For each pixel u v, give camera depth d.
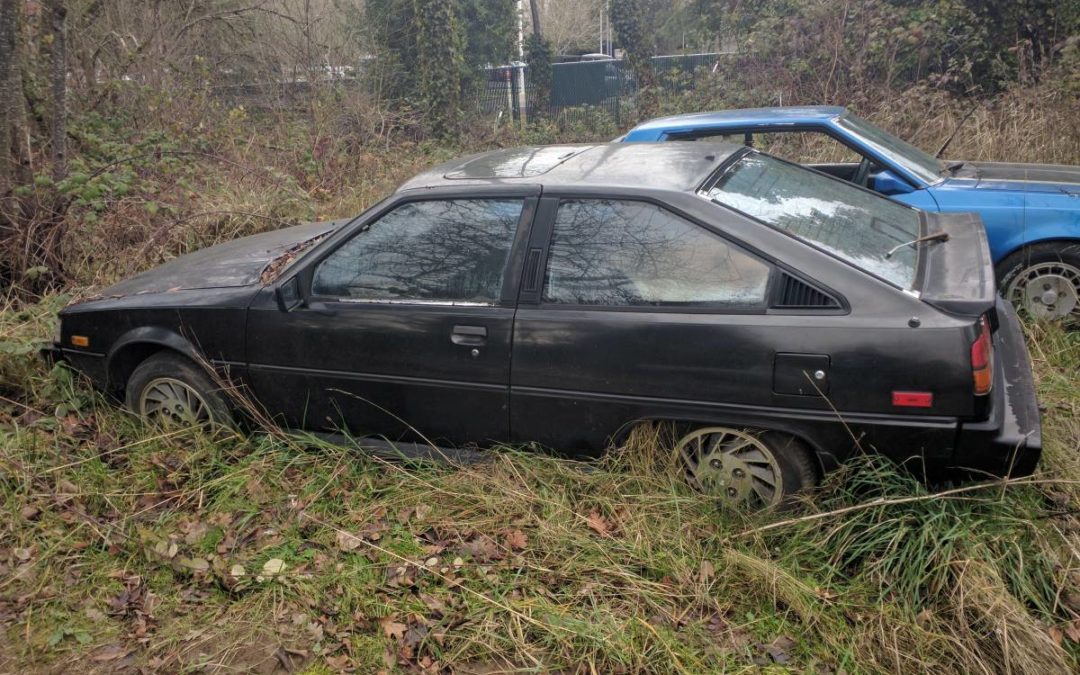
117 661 2.87
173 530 3.52
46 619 3.07
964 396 2.92
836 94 11.16
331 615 3.03
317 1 15.03
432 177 3.82
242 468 3.84
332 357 3.75
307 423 3.95
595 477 3.48
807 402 3.09
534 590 3.06
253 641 2.93
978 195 5.14
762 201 3.49
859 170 5.66
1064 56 10.07
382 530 3.45
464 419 3.65
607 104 16.34
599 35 35.59
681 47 15.91
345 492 3.67
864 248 3.35
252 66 12.72
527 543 3.32
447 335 3.55
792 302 3.12
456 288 3.58
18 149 6.14
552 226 3.46
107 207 6.56
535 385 3.47
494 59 17.36
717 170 3.60
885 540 3.03
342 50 13.89
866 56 11.52
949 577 2.89
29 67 7.59
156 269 4.66
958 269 3.25
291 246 4.46
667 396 3.29
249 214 7.00
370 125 11.48
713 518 3.31
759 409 3.17
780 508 3.29
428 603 3.04
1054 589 2.87
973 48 11.23
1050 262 5.00
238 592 3.16
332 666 2.80
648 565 3.13
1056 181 5.22
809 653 2.76
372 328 3.66
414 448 3.80
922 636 2.73
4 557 3.37
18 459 3.89
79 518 3.57
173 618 3.06
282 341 3.82
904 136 9.70
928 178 5.41
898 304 3.00
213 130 9.88
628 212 3.36
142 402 4.18
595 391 3.38
